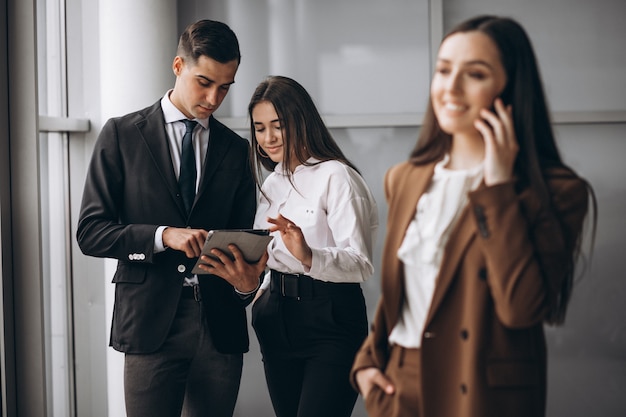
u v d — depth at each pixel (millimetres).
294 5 4113
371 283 4102
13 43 3117
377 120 4059
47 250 3654
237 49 2773
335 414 2648
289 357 2750
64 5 3877
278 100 2723
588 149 3984
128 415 2812
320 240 2738
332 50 4102
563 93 3977
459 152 1715
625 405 3941
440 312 1637
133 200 2783
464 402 1588
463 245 1614
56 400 3756
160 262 2752
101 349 3998
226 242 2576
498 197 1555
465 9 4035
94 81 3969
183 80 2771
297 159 2777
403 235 1714
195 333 2787
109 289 3941
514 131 1614
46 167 3633
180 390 2822
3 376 3066
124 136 2807
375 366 1812
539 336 1624
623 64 3949
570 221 1576
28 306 3156
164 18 3912
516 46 1629
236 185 2893
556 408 3980
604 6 3951
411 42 4070
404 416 1703
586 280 3969
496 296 1550
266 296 2787
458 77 1628
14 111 3131
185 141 2848
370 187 4113
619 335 3951
